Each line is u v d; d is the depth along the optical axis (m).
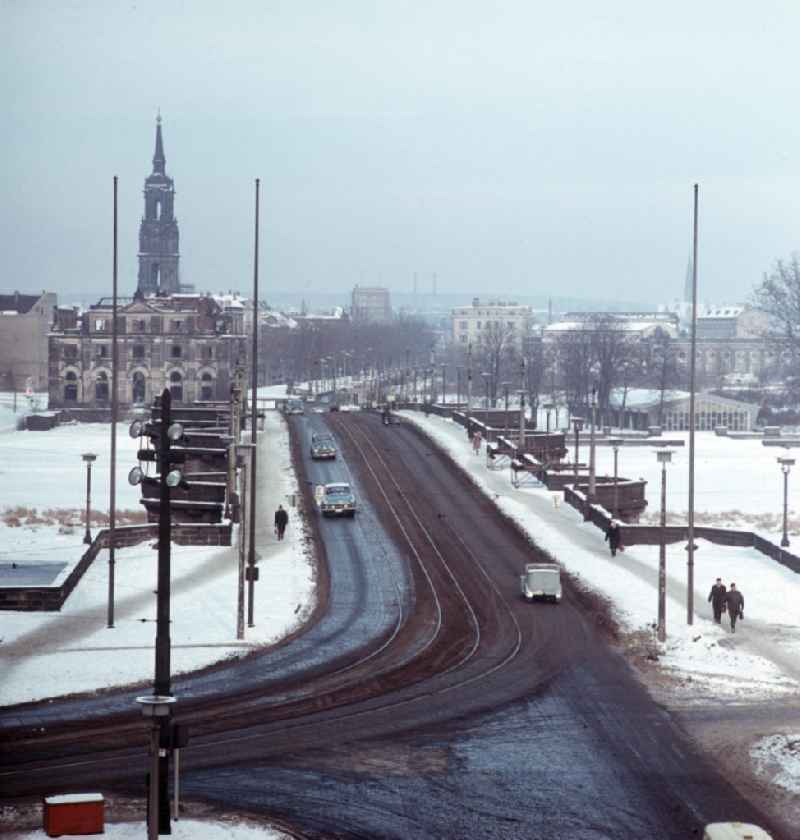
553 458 170.75
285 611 87.56
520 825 50.88
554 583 91.69
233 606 88.56
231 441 85.75
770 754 59.62
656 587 96.25
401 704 67.19
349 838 49.31
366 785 55.22
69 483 161.62
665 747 60.59
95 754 58.19
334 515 123.94
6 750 58.59
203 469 137.12
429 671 73.88
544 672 73.62
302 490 138.00
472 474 150.50
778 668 74.75
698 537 114.88
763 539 110.12
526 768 57.53
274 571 100.38
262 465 154.38
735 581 98.62
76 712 64.19
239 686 70.00
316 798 53.62
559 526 121.44
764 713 65.94
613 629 83.94
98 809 48.47
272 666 74.44
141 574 98.38
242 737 61.47
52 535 115.25
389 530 118.12
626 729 63.25
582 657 77.12
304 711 65.75
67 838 48.09
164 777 48.94
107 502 144.62
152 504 116.94
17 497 147.88
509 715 65.44
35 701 65.81
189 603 89.25
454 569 102.88
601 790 54.88
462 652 78.25
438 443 175.38
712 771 57.41
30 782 54.69
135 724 62.38
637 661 76.12
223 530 110.19
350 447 170.50
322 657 76.75
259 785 55.06
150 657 74.62
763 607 90.19
